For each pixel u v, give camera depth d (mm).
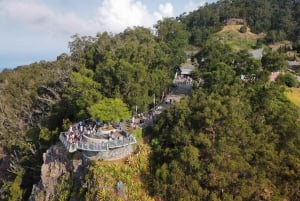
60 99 90688
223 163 52156
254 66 80062
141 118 73875
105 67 78938
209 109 56219
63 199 60031
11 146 95125
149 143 62969
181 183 53406
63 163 64875
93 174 55562
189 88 98188
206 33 192375
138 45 100812
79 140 62594
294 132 57031
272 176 55719
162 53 99250
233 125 54562
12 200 75000
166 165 55562
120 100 67500
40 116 99812
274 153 55344
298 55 152250
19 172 79438
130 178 55406
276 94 66750
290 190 55375
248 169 53000
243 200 53281
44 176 67125
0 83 128375
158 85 84125
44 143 79125
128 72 74625
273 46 181375
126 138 59781
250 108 60844
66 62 107188
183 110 60188
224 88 65562
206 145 53875
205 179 52844
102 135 63250
